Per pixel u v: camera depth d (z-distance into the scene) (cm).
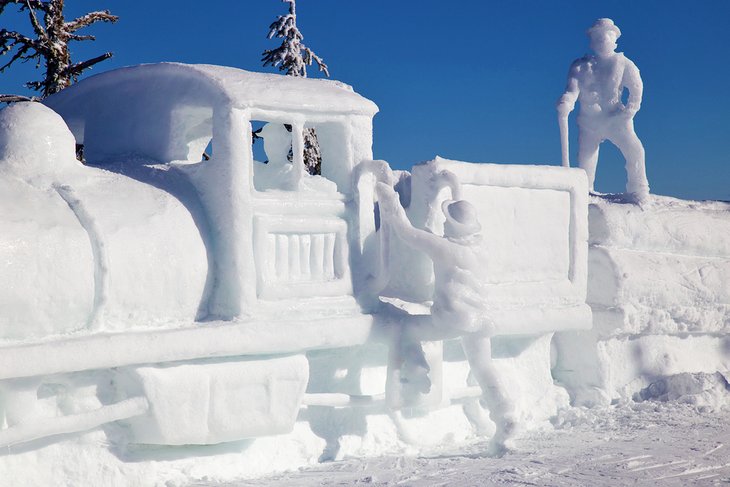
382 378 838
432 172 849
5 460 603
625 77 1150
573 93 1167
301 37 2136
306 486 659
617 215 1071
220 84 739
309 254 766
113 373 654
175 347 652
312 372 785
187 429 662
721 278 1124
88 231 655
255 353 697
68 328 634
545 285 957
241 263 716
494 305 905
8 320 602
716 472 681
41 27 1781
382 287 793
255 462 727
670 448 770
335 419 790
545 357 997
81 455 636
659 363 1080
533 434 886
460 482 656
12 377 588
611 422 926
